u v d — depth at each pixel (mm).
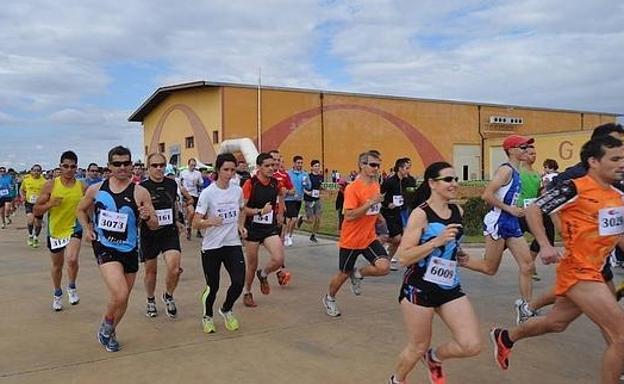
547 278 8766
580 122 53062
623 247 4113
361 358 5168
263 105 37438
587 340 5598
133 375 4785
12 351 5438
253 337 5812
